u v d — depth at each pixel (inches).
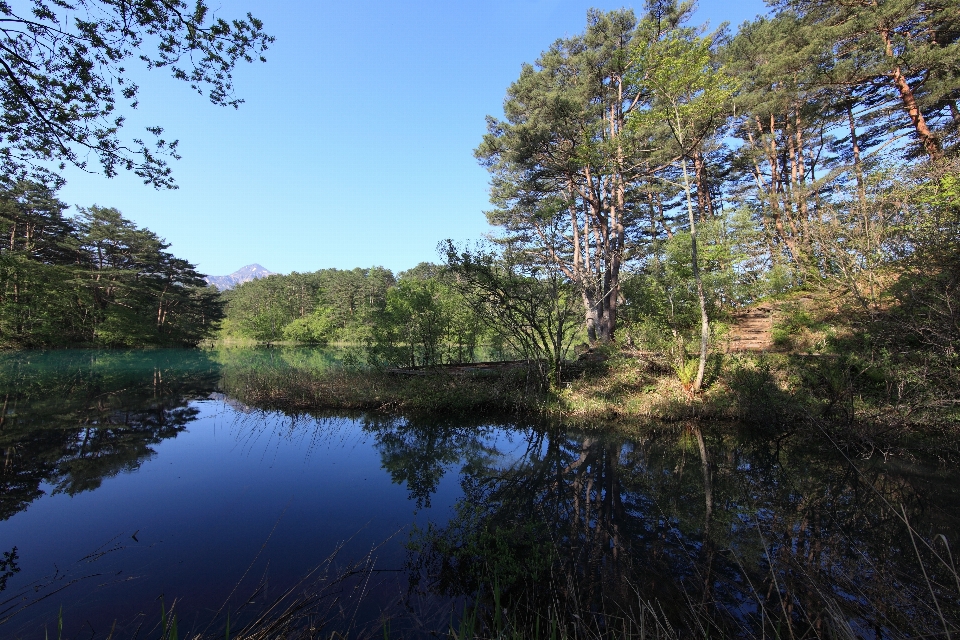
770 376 382.0
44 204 1255.5
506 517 204.1
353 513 208.7
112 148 270.7
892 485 231.9
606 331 669.9
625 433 360.2
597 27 654.5
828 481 244.5
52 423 391.5
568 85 714.2
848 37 516.1
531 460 303.7
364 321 1750.7
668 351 433.7
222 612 129.6
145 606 133.0
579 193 757.3
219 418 422.6
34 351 1200.8
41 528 189.3
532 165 708.0
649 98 639.1
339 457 305.4
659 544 176.1
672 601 136.1
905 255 337.4
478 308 460.4
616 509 215.3
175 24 229.3
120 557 164.7
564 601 135.8
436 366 538.6
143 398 530.9
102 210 1429.6
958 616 118.4
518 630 120.1
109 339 1376.7
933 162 387.2
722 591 141.6
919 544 171.3
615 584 145.9
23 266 1135.0
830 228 435.8
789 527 190.4
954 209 296.2
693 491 237.1
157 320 1642.5
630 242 957.2
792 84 560.1
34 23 212.2
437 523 197.9
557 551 165.8
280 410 451.2
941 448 269.9
